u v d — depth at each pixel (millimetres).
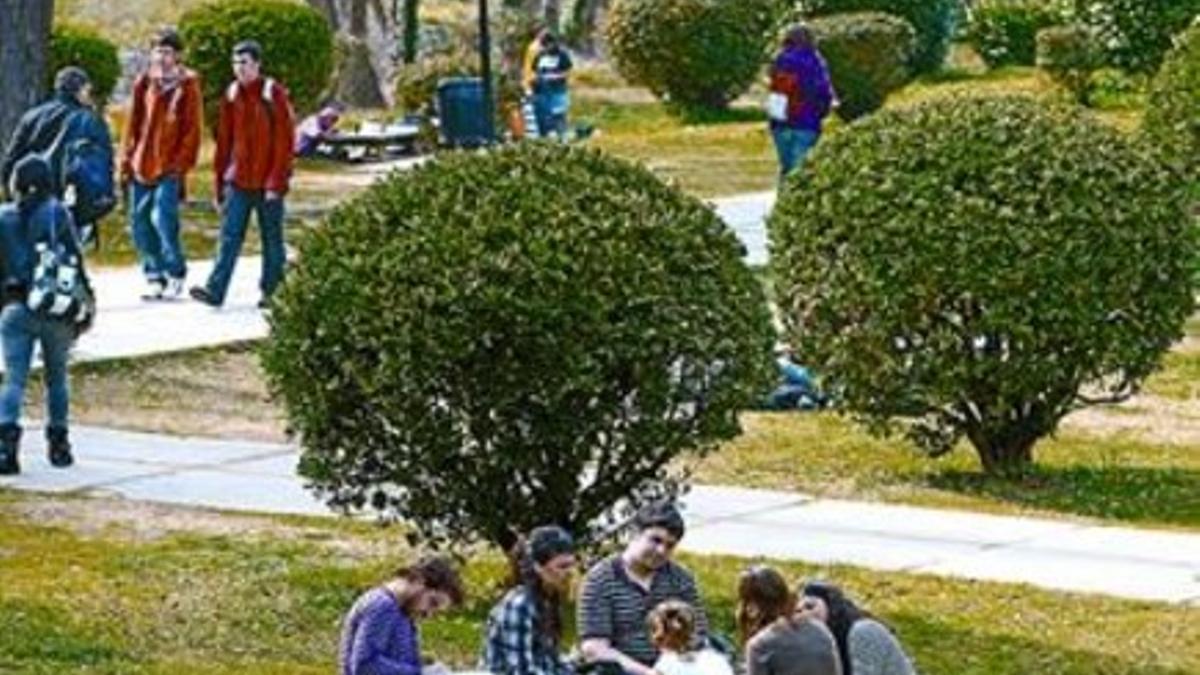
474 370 20734
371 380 20844
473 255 20750
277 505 25609
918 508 25953
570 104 69000
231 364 33031
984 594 22562
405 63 63719
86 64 56812
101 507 25406
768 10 67625
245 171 36469
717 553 23922
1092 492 26906
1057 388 27125
